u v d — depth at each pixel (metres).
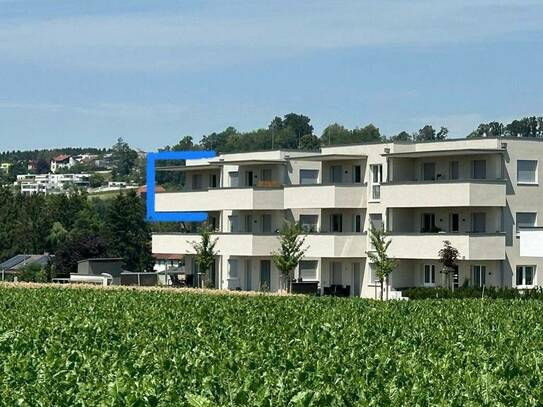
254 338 39.41
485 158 86.81
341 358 33.09
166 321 46.59
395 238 87.81
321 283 96.38
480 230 86.81
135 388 27.33
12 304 58.94
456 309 54.78
